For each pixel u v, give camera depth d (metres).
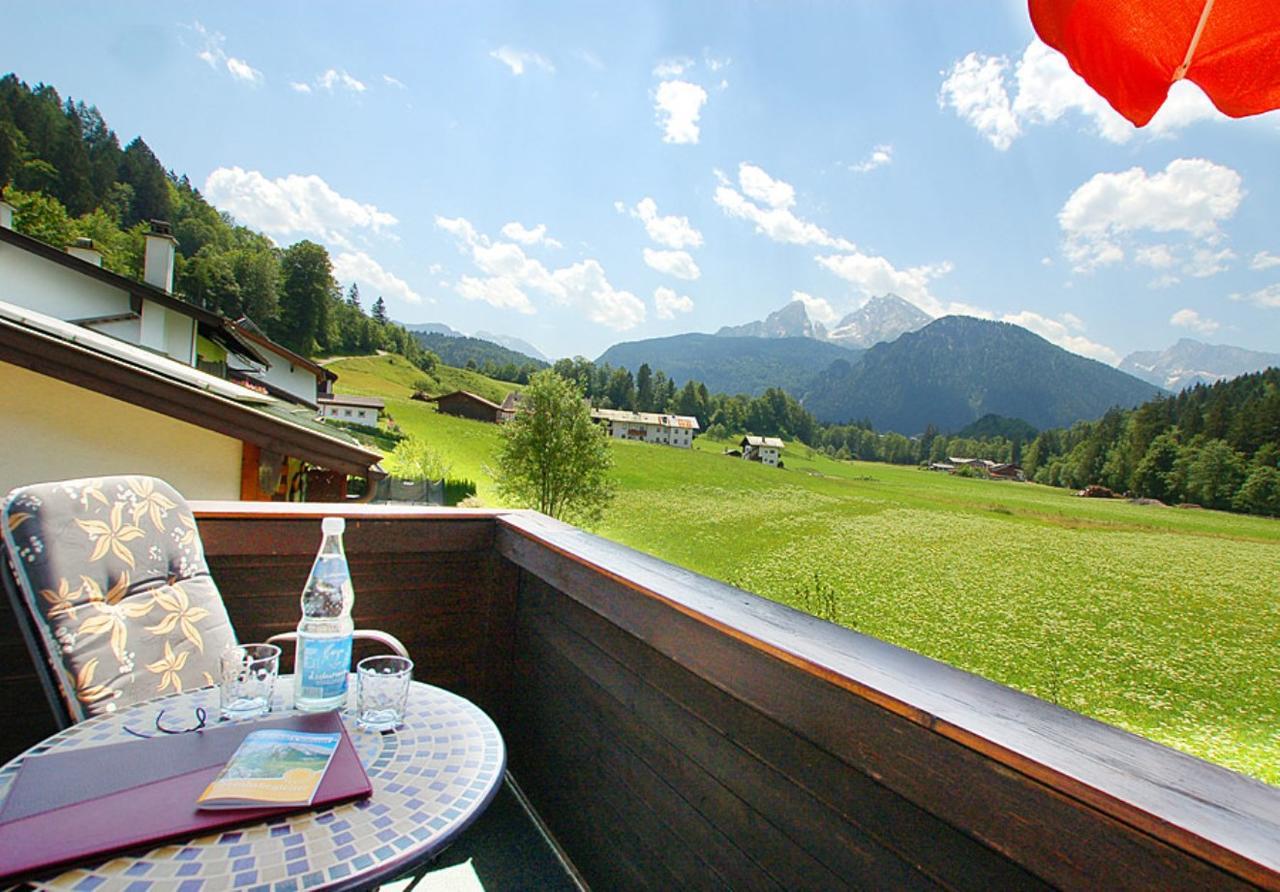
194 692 1.38
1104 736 0.81
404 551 2.34
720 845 1.34
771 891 1.20
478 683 2.56
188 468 4.29
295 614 2.23
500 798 2.29
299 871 0.86
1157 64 1.25
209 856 0.88
